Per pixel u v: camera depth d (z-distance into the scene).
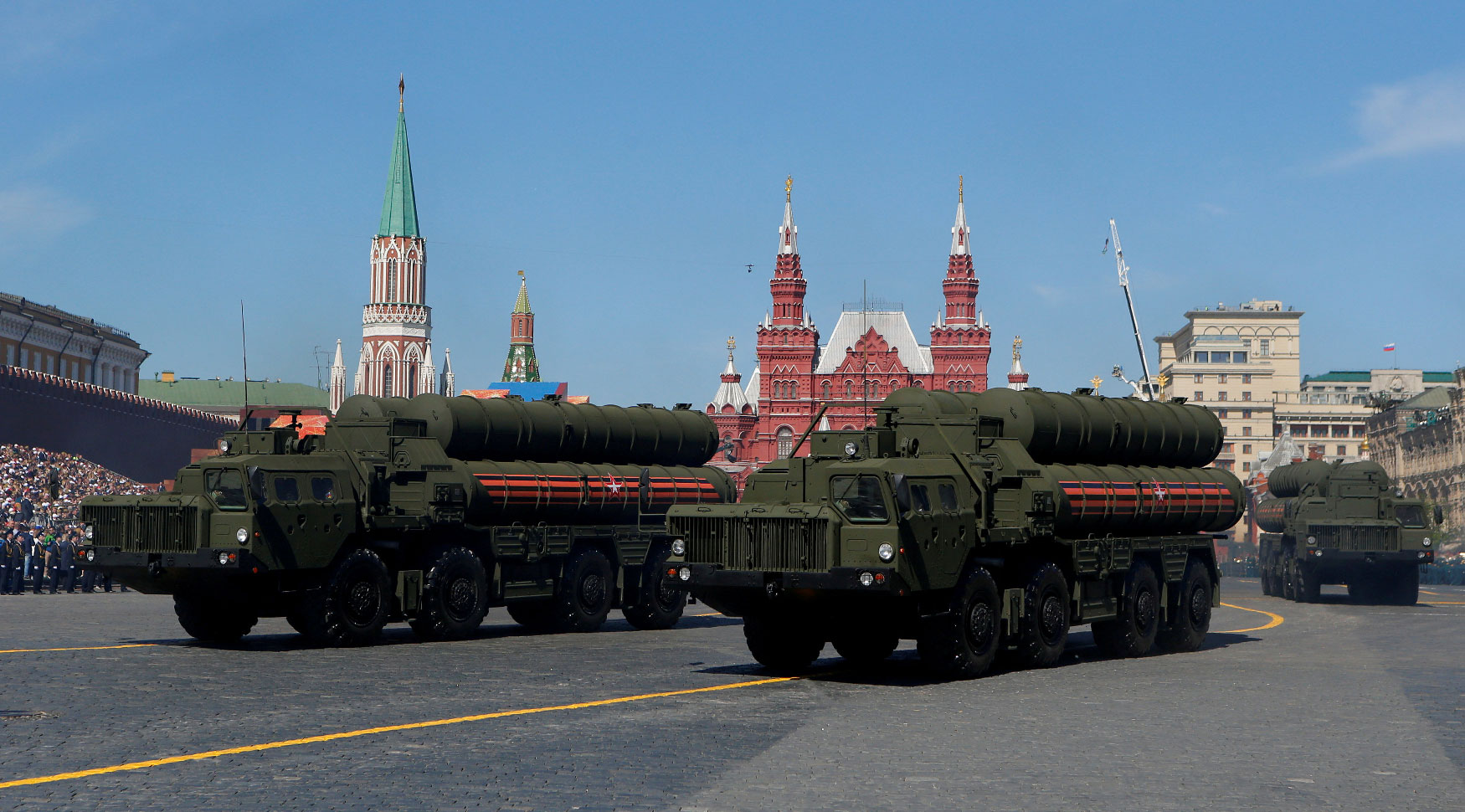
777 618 18.48
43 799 10.12
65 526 47.22
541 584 25.39
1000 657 19.95
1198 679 18.27
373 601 22.48
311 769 11.29
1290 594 40.53
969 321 137.62
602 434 27.78
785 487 18.05
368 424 23.50
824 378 137.25
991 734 13.32
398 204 168.88
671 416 29.56
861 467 17.47
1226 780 11.09
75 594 38.31
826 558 17.14
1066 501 20.34
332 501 21.94
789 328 136.75
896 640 20.30
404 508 23.20
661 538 27.45
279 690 16.27
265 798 10.20
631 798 10.28
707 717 14.31
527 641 23.55
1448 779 11.23
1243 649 23.56
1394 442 147.00
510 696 15.87
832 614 17.73
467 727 13.50
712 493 28.75
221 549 20.62
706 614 32.25
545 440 26.61
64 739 12.69
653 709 14.91
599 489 26.75
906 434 19.58
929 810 9.94
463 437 25.12
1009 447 20.00
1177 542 23.33
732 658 20.72
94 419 69.06
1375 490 38.56
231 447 23.02
